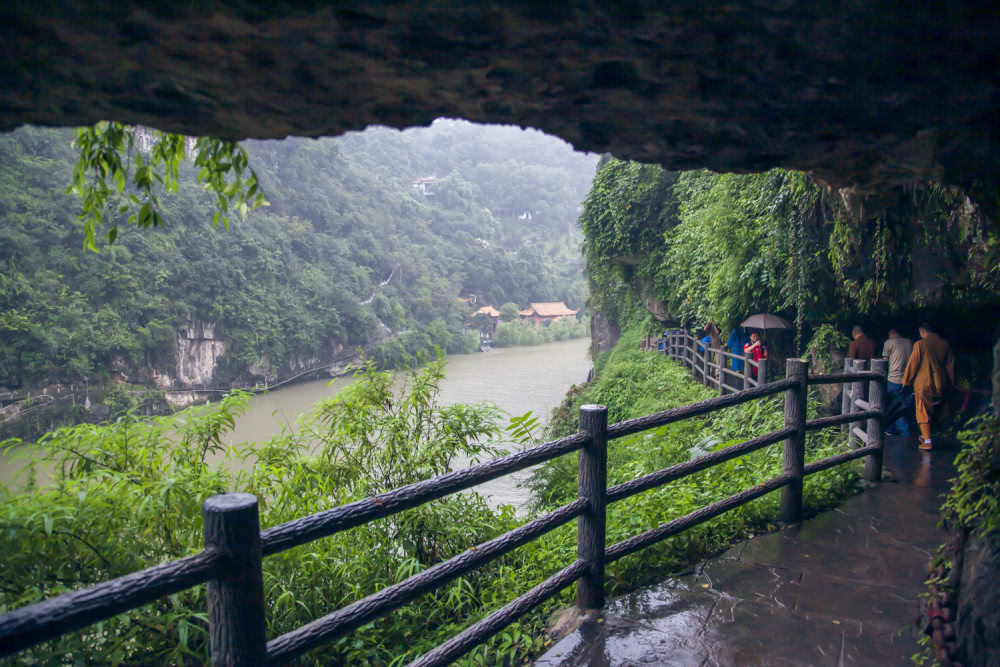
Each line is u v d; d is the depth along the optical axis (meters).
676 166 2.20
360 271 67.38
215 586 1.72
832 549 3.96
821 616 3.18
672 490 4.71
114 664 2.47
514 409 34.28
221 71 1.30
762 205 9.95
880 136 1.88
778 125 1.81
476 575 3.92
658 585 3.50
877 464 5.28
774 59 1.49
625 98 1.62
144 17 1.12
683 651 2.88
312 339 55.19
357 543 3.58
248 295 51.88
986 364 9.38
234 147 2.28
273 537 1.82
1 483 2.71
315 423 4.20
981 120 1.75
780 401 9.15
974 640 2.51
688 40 1.41
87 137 2.16
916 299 7.11
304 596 3.16
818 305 9.28
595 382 21.06
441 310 77.81
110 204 2.22
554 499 6.57
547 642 3.04
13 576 2.50
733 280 11.12
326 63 1.32
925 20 1.38
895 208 6.57
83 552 2.65
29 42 1.13
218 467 3.39
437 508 3.87
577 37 1.36
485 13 1.25
